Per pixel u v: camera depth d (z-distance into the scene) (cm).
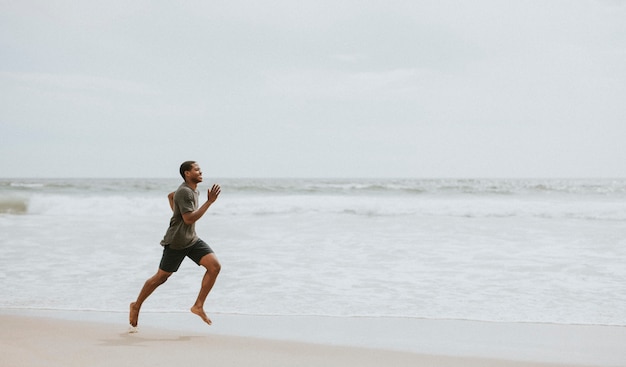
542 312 576
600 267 823
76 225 1357
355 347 449
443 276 762
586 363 413
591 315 564
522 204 1817
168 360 402
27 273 780
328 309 588
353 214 1656
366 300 628
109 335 479
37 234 1187
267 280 735
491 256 919
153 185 4122
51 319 541
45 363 390
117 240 1099
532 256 919
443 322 537
